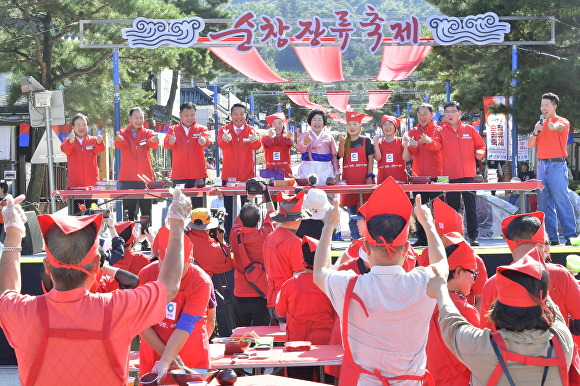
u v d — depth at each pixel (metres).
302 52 15.82
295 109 56.88
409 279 3.10
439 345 3.85
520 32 16.84
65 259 2.73
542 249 3.91
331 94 29.91
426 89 30.12
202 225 6.55
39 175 17.45
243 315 6.93
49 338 2.75
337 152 9.62
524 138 16.28
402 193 3.13
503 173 18.05
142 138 10.09
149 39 11.88
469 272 4.16
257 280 6.64
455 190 8.30
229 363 4.57
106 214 7.48
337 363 4.58
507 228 3.98
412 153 9.41
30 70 17.52
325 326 5.29
